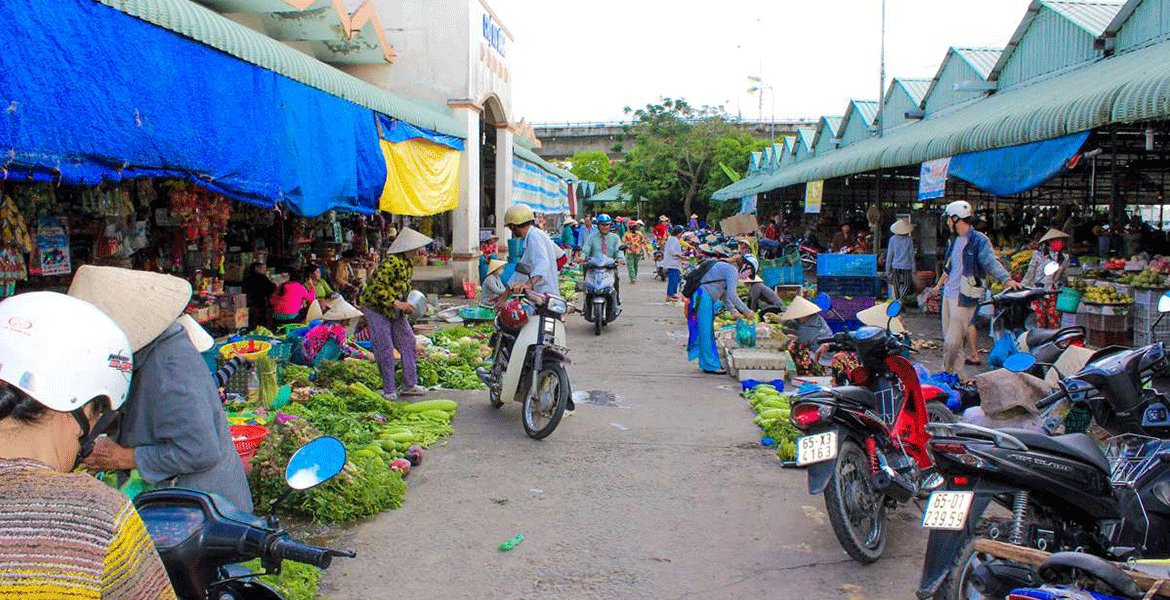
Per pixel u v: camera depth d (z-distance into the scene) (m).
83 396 1.82
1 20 5.17
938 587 3.88
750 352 10.01
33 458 1.79
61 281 8.65
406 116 12.79
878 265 20.81
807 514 5.64
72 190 8.04
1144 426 4.35
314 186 9.59
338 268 14.77
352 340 10.66
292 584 4.36
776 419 7.53
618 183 63.81
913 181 31.77
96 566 1.62
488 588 4.52
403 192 13.17
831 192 36.00
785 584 4.61
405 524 5.43
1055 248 12.48
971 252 9.14
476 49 17.53
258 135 8.30
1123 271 12.02
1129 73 9.99
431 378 9.51
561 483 6.24
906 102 24.33
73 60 5.72
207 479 3.28
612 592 4.49
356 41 15.29
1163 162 18.28
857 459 4.91
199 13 7.46
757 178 42.28
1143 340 10.95
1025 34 17.05
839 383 6.99
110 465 3.10
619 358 11.61
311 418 7.00
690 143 57.44
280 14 13.10
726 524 5.47
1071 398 4.64
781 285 14.38
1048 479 3.71
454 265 17.84
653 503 5.84
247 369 7.23
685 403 8.77
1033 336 6.23
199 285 10.23
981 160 12.91
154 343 3.17
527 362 7.58
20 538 1.58
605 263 14.06
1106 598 2.63
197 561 2.28
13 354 1.76
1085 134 10.05
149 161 6.53
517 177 23.41
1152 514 4.05
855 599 4.43
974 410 6.48
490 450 7.06
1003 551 3.11
